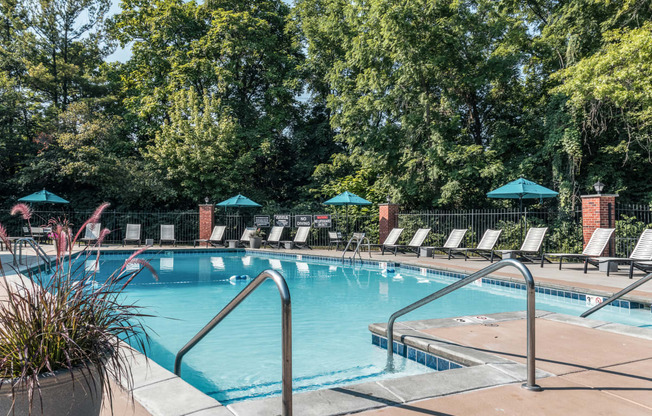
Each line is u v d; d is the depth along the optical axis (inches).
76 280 82.6
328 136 1089.4
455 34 713.6
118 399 107.0
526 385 113.6
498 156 804.6
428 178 796.0
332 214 772.0
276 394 143.9
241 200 746.2
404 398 107.1
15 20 975.0
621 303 259.4
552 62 781.9
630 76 499.5
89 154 803.4
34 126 952.9
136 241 820.0
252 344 202.5
